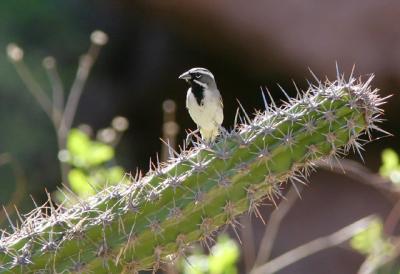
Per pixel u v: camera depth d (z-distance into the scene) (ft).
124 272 14.71
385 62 51.06
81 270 14.58
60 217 14.93
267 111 15.02
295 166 14.60
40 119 52.95
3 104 52.70
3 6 56.70
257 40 55.26
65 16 58.59
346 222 55.21
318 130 14.48
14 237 15.08
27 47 55.98
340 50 52.01
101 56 60.23
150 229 14.57
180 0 56.95
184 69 60.75
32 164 51.96
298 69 54.70
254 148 14.62
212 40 58.08
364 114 14.46
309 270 51.49
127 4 59.72
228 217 14.69
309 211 56.08
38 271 14.60
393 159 26.50
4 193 49.55
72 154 25.79
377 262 26.89
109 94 59.82
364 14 50.93
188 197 14.60
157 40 60.75
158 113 60.75
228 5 54.90
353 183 57.26
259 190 14.69
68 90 55.72
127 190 14.96
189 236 14.66
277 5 53.16
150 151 60.13
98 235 14.67
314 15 52.29
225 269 22.76
